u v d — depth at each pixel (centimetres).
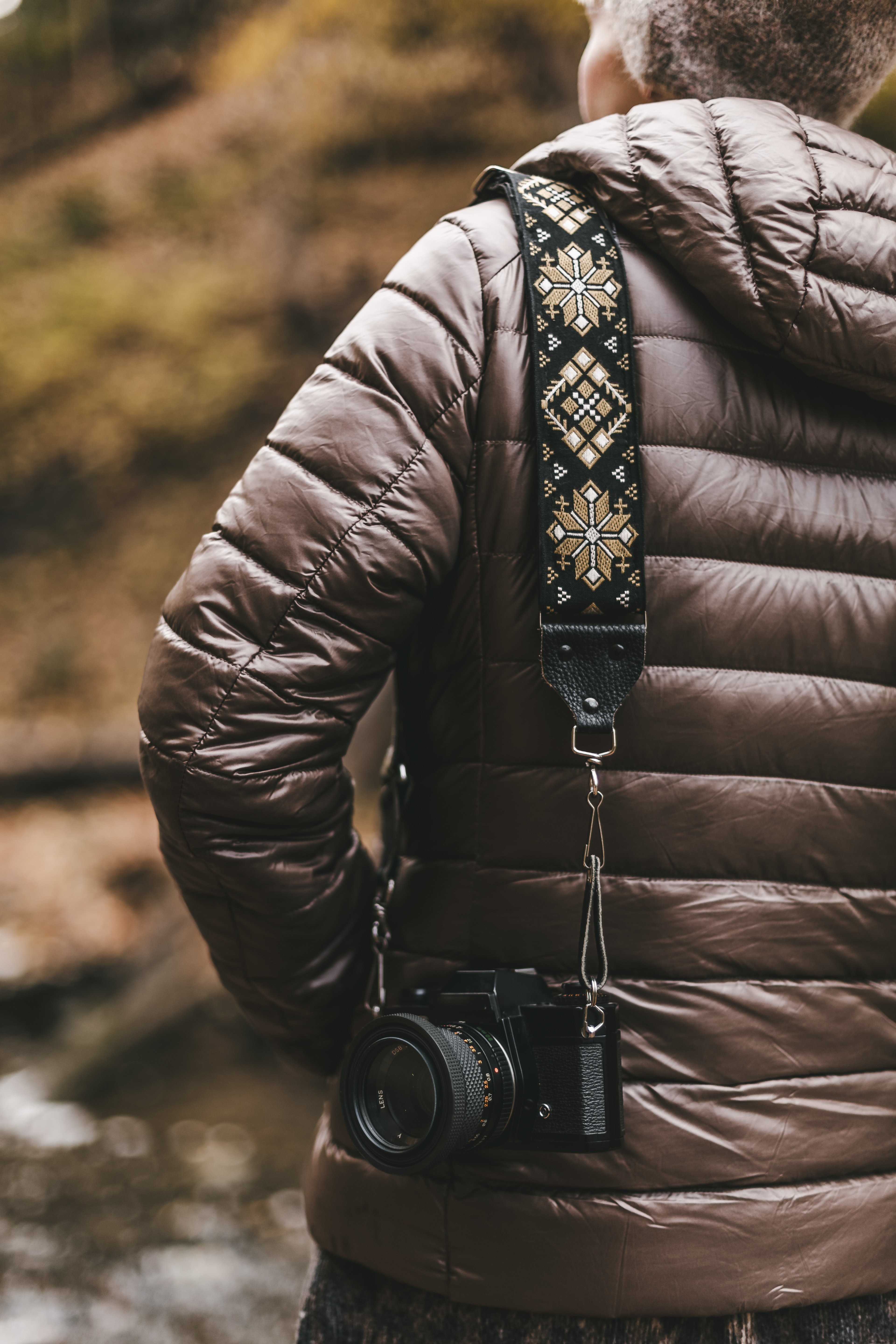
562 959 83
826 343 81
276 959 92
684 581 84
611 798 84
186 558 1157
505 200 91
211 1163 400
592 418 83
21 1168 392
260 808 83
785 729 85
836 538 88
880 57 93
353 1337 88
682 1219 80
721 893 83
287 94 1277
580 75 104
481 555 86
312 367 1260
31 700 1047
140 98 1569
